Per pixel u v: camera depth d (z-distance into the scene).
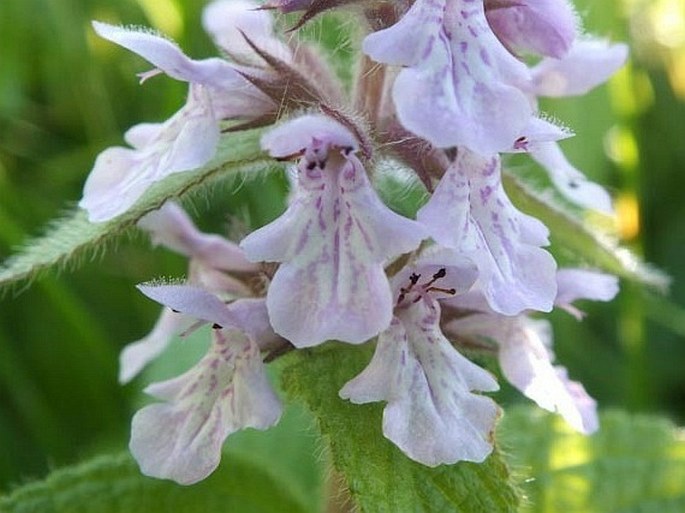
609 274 0.12
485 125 0.08
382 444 0.09
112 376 0.13
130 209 0.09
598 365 0.14
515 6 0.09
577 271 0.10
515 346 0.10
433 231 0.09
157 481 0.11
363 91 0.10
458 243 0.09
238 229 0.11
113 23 0.16
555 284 0.09
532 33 0.09
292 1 0.09
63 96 0.16
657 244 0.16
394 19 0.09
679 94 0.16
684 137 0.16
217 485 0.11
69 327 0.13
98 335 0.13
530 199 0.10
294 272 0.09
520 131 0.08
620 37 0.15
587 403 0.10
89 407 0.13
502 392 0.14
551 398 0.10
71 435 0.13
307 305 0.08
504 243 0.09
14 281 0.09
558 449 0.12
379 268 0.09
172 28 0.15
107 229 0.09
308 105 0.09
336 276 0.09
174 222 0.10
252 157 0.09
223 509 0.11
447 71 0.08
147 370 0.13
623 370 0.14
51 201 0.15
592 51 0.10
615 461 0.12
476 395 0.09
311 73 0.10
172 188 0.09
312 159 0.09
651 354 0.15
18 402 0.13
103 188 0.09
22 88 0.16
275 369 0.11
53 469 0.11
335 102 0.10
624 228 0.14
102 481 0.11
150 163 0.09
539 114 0.10
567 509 0.12
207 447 0.09
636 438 0.12
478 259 0.09
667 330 0.15
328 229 0.09
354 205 0.09
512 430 0.12
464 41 0.09
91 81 0.16
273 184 0.14
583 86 0.10
